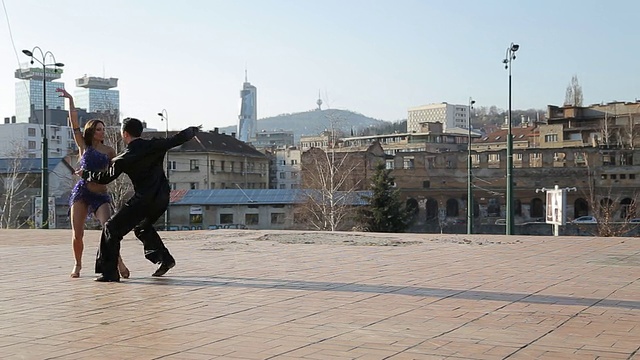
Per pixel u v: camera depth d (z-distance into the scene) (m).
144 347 5.76
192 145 79.69
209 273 10.70
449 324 6.60
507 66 31.16
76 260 10.32
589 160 74.12
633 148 74.62
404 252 14.52
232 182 85.06
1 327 6.62
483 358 5.28
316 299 8.11
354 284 9.36
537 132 102.06
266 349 5.64
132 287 9.20
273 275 10.41
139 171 9.67
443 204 77.25
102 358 5.41
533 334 6.14
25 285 9.48
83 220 10.22
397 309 7.42
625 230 42.72
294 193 67.00
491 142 112.62
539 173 73.38
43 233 22.77
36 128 116.31
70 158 76.00
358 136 136.50
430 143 118.44
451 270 11.05
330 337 6.06
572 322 6.68
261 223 67.00
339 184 54.94
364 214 56.38
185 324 6.70
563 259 12.91
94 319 6.98
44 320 6.95
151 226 10.10
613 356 5.33
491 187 74.88
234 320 6.88
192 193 68.75
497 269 11.18
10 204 60.66
